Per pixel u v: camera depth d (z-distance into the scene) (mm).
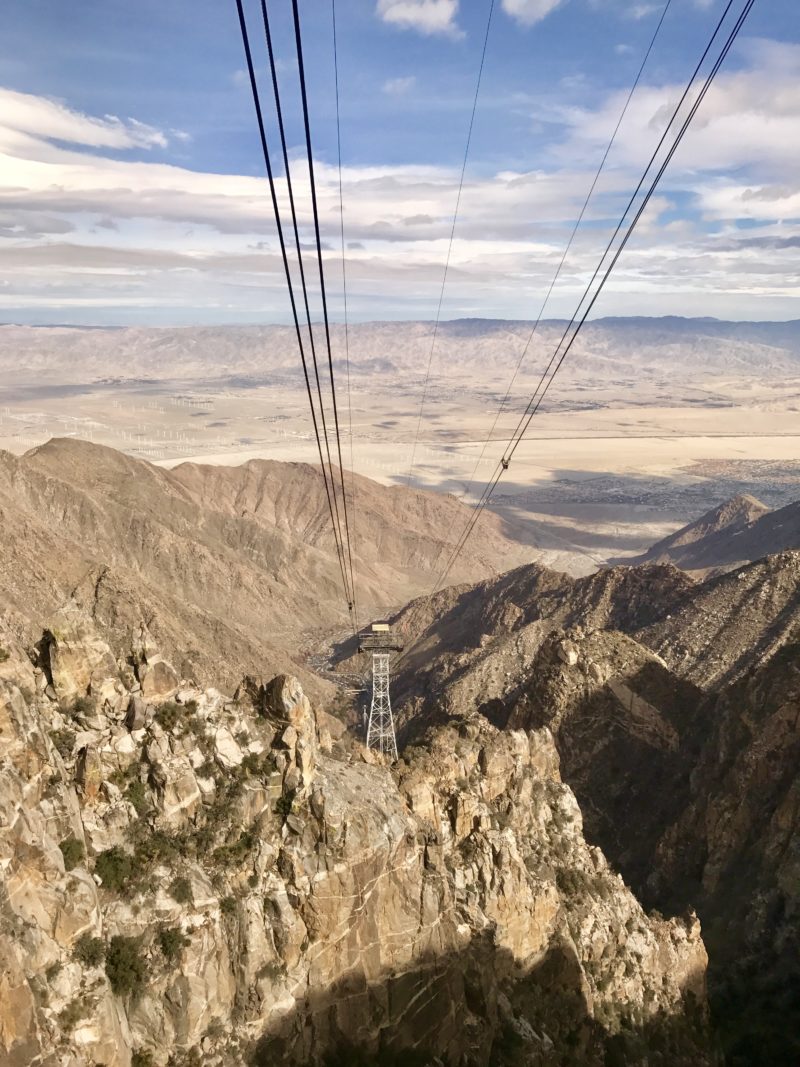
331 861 32656
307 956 31656
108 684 31031
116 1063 24828
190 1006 27844
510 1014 37469
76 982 24891
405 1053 33531
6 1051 22375
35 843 25500
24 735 26906
